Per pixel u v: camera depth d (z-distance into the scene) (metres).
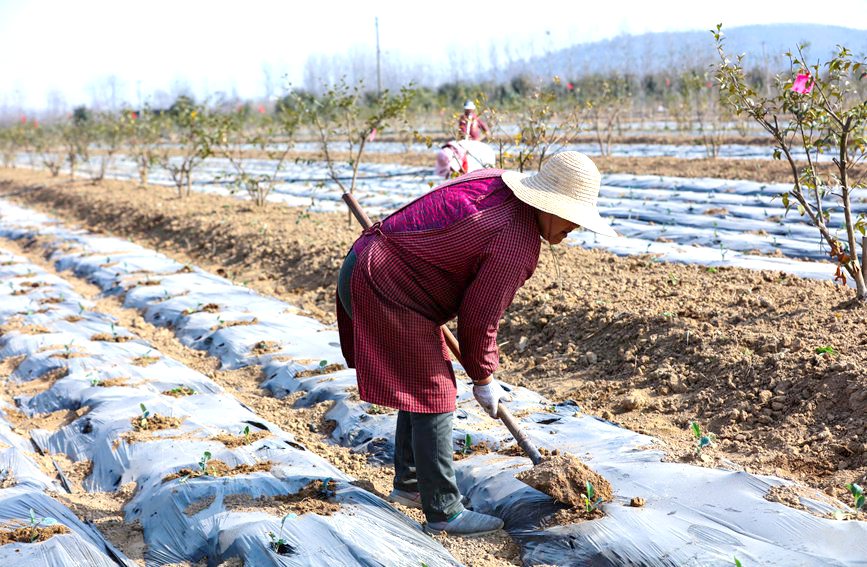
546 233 3.19
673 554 2.98
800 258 7.55
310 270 8.48
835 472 3.60
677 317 5.37
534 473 3.38
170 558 3.31
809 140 5.31
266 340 6.26
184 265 9.29
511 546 3.29
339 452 4.42
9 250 11.90
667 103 24.45
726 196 10.84
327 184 15.97
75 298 8.16
